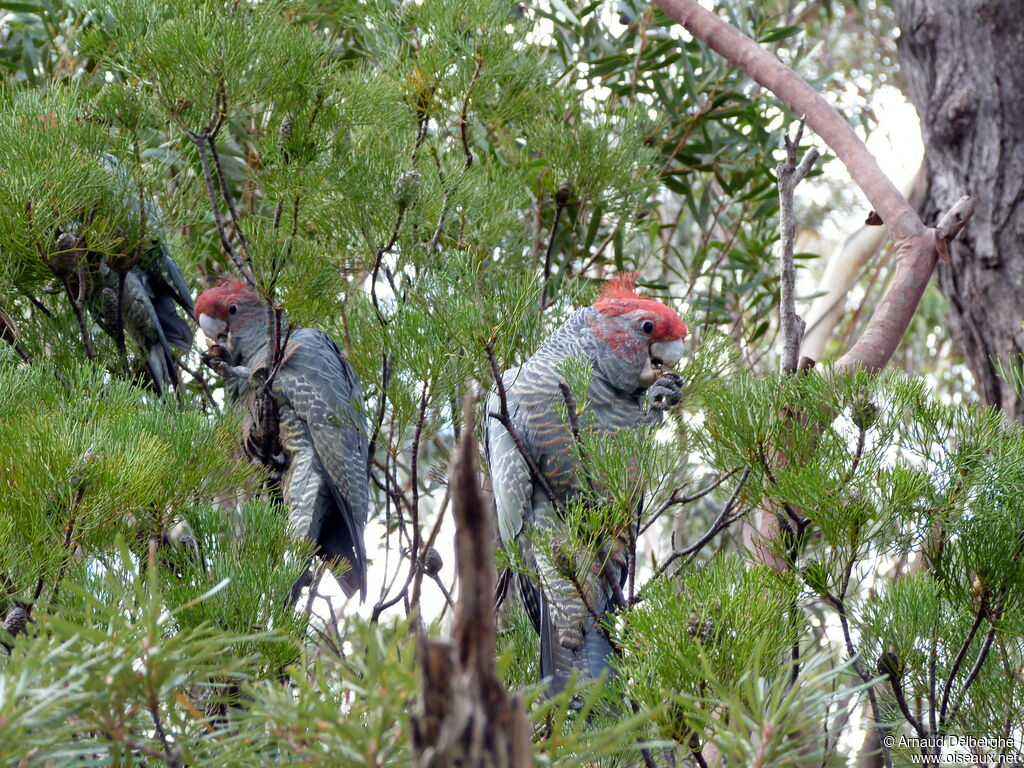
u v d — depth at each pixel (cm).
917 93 884
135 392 524
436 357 548
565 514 496
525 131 827
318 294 601
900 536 420
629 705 375
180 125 601
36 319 687
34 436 413
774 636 365
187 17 602
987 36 839
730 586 377
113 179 604
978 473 414
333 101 641
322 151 642
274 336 619
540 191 848
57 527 408
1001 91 830
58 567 393
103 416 471
